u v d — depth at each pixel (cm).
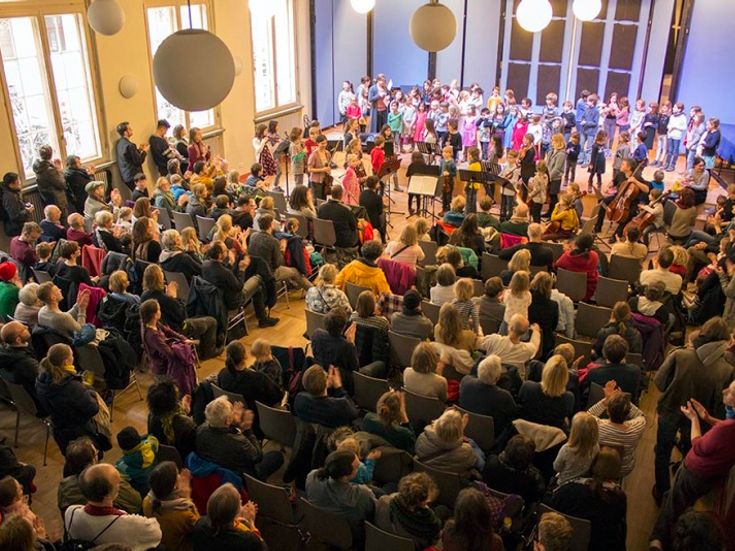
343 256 870
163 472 361
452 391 523
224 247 685
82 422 490
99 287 680
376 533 352
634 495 519
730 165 1382
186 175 1016
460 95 1584
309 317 636
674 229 955
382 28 1758
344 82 1631
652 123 1411
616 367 495
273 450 514
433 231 875
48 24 961
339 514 374
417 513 354
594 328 665
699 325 743
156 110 1159
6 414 618
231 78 406
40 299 567
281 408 503
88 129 1062
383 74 1809
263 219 766
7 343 528
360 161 1146
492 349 528
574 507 366
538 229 736
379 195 1007
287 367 556
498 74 1698
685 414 444
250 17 1338
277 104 1514
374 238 921
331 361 516
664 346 636
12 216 885
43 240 791
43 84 971
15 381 525
